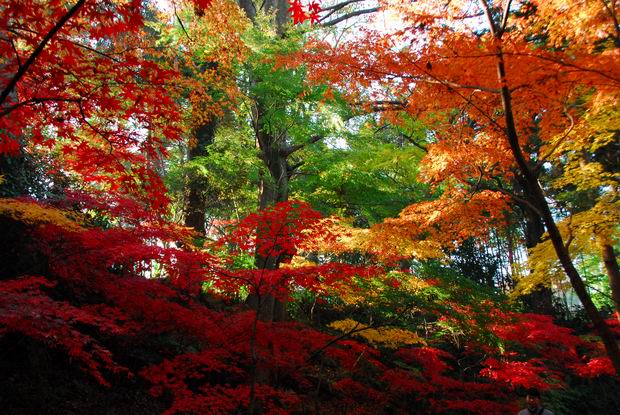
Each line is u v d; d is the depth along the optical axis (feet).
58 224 17.56
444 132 23.43
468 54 16.14
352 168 44.06
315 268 18.88
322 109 34.40
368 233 28.84
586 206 43.24
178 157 46.24
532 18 19.42
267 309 32.12
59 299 21.17
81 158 14.11
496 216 25.05
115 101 12.57
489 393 31.30
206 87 29.17
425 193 47.62
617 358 16.46
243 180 39.11
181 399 17.67
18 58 10.37
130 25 11.60
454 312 25.58
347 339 28.50
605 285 60.39
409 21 17.48
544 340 33.91
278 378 25.12
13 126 12.69
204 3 13.91
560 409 36.47
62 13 11.21
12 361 18.15
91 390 19.49
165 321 19.81
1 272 19.62
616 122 20.08
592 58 15.17
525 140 21.68
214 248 24.07
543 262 26.32
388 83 18.16
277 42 34.19
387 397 29.25
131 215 21.29
